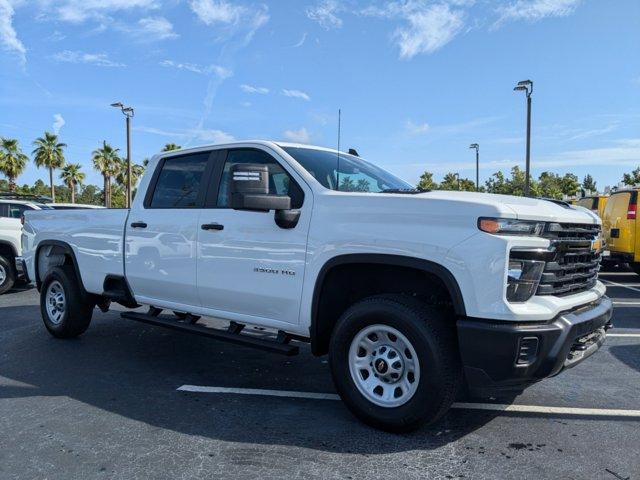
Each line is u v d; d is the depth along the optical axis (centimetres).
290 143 474
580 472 318
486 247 328
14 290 1096
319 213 404
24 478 311
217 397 448
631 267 1210
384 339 374
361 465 325
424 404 349
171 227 505
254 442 358
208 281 473
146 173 558
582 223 389
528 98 2092
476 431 376
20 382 489
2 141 5125
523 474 315
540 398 445
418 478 310
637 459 335
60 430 379
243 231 446
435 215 349
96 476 313
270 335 609
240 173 387
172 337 667
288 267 417
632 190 1136
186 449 348
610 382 487
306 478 310
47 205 1195
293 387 477
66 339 652
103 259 584
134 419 400
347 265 395
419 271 370
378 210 374
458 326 335
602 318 386
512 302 330
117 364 547
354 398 381
